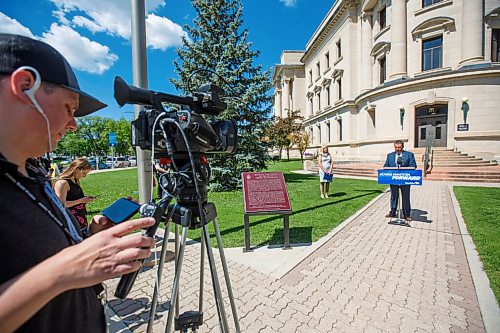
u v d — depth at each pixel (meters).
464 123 17.03
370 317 2.72
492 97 16.42
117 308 2.96
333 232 5.48
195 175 1.33
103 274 0.67
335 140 29.20
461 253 4.34
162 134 1.33
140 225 0.78
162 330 2.58
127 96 1.29
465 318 2.68
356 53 25.36
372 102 21.83
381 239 5.08
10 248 0.71
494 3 16.44
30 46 0.82
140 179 4.05
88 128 52.31
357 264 3.97
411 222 6.26
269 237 5.19
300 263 4.04
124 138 54.53
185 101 1.60
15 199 0.77
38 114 0.82
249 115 12.05
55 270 0.63
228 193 11.14
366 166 19.22
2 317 0.57
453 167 15.54
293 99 45.09
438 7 17.75
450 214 6.94
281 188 4.70
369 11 23.00
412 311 2.81
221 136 1.69
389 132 20.14
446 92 17.50
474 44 16.53
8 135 0.80
